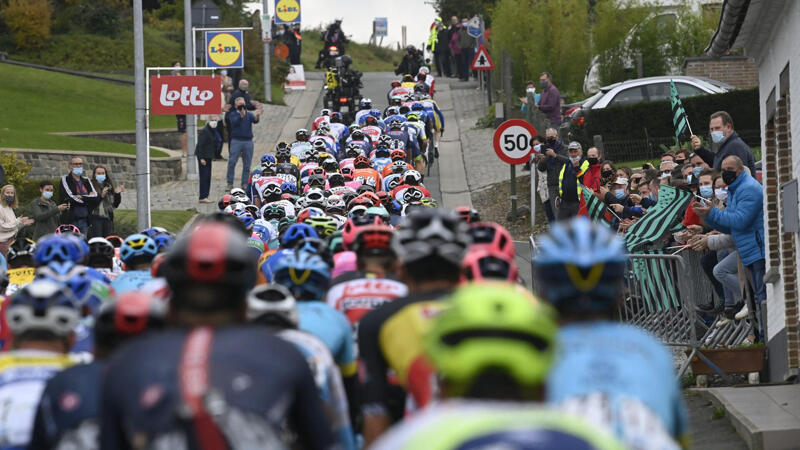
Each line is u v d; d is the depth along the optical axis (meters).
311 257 14.54
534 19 99.75
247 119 70.81
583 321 8.45
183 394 7.80
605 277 8.35
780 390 25.31
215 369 7.95
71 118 102.56
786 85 28.25
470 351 7.23
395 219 33.03
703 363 28.19
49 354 10.87
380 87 124.12
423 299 11.97
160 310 10.81
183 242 8.88
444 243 12.23
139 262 21.64
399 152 59.78
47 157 77.12
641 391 7.69
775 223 30.03
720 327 32.19
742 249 29.56
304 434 8.60
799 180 26.25
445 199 68.44
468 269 13.14
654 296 28.58
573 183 47.28
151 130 96.56
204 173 68.75
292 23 129.88
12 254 24.98
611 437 6.40
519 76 102.19
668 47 96.25
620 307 29.09
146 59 142.88
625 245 34.84
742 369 28.19
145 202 54.75
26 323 10.80
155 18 159.25
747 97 67.88
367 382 12.03
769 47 30.59
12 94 110.75
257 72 130.12
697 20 95.75
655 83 71.94
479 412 6.58
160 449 7.70
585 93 97.94
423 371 10.91
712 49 34.12
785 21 28.09
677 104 41.88
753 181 29.31
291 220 33.41
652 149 68.38
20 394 10.47
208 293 8.68
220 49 77.19
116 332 10.73
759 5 28.16
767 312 29.41
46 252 15.68
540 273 8.63
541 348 7.39
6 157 68.75
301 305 14.07
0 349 14.75
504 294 7.55
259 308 12.38
